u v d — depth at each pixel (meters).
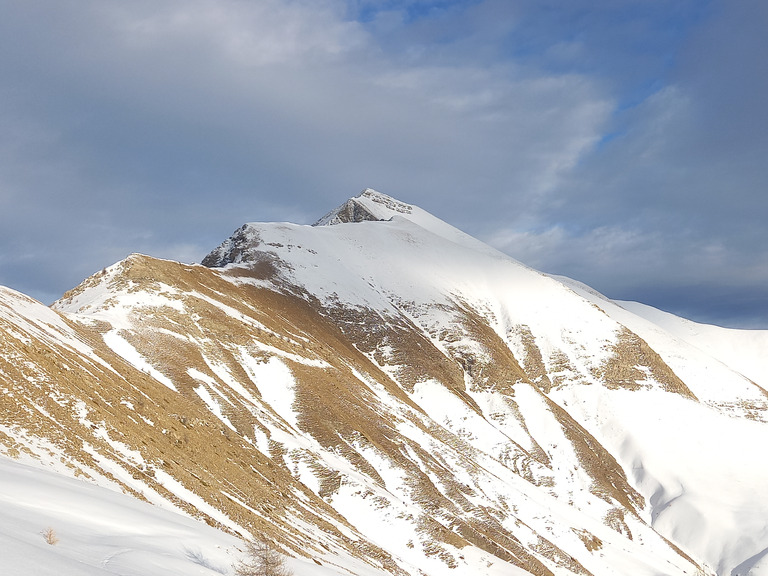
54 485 27.97
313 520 57.09
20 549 17.72
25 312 62.88
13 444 33.09
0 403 36.00
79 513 25.47
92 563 19.70
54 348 53.53
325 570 39.53
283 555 37.22
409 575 58.16
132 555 22.31
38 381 41.91
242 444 66.12
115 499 30.64
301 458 69.56
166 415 56.53
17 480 26.47
